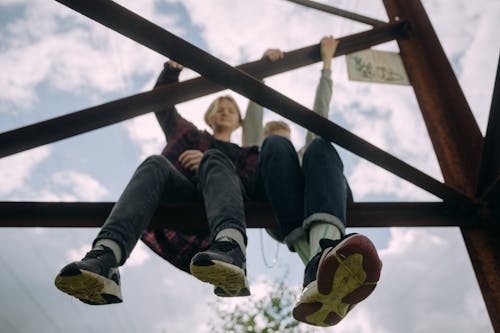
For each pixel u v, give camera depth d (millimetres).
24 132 1912
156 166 1852
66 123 1970
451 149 2643
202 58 1661
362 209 2135
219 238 1554
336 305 1466
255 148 2309
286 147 1983
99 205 1954
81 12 1498
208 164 1836
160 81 2400
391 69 3139
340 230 1659
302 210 1799
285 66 2764
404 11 3453
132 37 1569
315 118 1904
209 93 2311
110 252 1461
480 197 2273
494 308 2123
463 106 2721
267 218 2025
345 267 1339
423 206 2211
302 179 1912
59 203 1944
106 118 2059
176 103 2248
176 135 2371
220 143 2385
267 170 1916
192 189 1984
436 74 2973
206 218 1961
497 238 2279
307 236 1743
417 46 3193
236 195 1725
